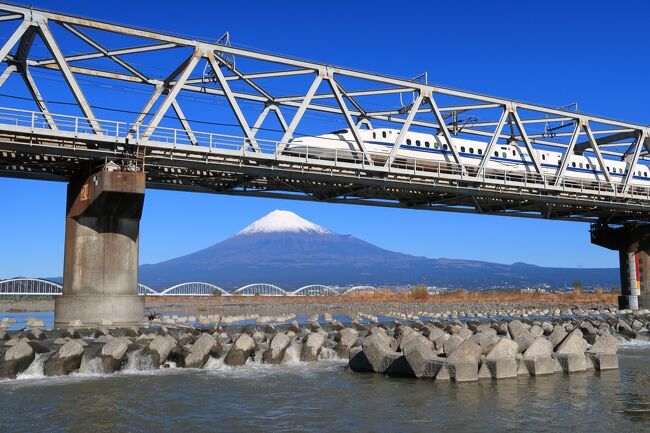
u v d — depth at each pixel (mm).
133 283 36719
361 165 41219
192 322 48719
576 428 14820
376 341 23453
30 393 19062
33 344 24656
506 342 22203
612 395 18484
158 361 24000
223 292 117312
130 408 17109
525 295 107875
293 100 47156
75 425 15258
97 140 33906
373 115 53469
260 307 80812
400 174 42875
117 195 34719
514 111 49406
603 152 72062
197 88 44125
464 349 21422
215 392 19391
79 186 37094
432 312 66812
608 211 62750
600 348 24188
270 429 14914
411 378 21781
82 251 35875
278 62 40375
